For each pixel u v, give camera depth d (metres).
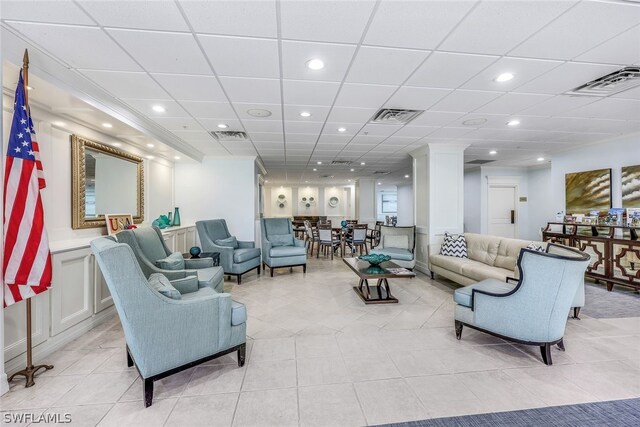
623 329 2.84
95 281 2.90
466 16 1.69
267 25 1.77
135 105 3.12
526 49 2.06
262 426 1.59
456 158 5.18
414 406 1.75
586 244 4.51
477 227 8.09
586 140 4.89
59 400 1.81
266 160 6.88
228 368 2.18
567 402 1.78
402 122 3.83
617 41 1.96
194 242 5.89
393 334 2.77
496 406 1.74
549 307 2.16
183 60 2.19
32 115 2.53
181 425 1.60
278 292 4.20
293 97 2.93
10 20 1.70
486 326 2.46
